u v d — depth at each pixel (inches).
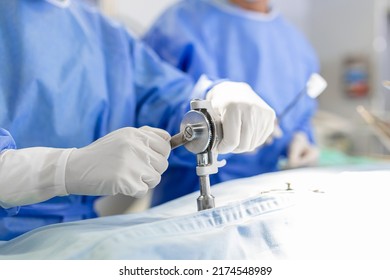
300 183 28.6
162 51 52.2
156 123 42.4
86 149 25.9
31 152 26.3
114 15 59.9
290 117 56.9
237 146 26.2
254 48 54.3
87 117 37.6
